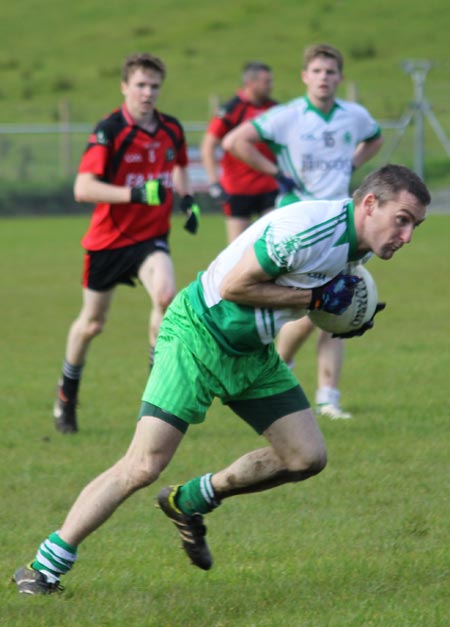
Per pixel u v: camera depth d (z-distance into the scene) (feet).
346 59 479.00
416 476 66.08
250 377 48.08
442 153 319.88
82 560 52.54
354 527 56.85
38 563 47.91
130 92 78.84
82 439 76.84
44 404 88.53
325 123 83.92
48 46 536.01
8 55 524.11
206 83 456.04
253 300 46.03
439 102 396.78
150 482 47.29
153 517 60.08
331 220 44.65
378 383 93.56
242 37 522.47
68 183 297.12
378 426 78.07
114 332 125.08
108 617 45.06
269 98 129.18
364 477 65.92
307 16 541.75
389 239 44.14
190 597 47.44
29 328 127.03
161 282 76.69
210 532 56.90
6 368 104.22
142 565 51.85
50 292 154.20
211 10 566.36
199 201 284.41
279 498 62.49
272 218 46.09
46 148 307.37
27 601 47.11
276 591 47.83
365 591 47.80
